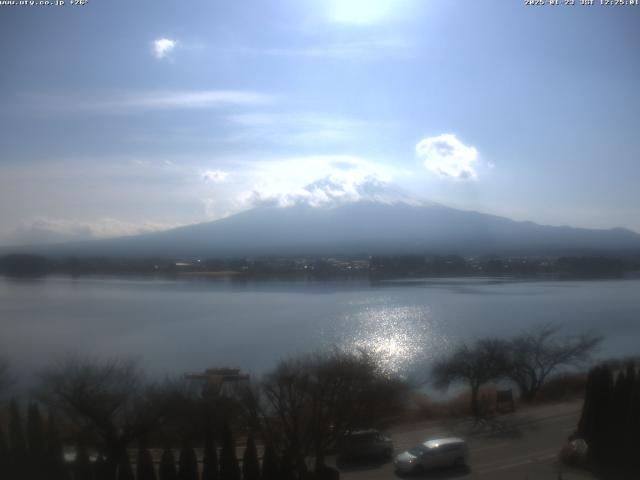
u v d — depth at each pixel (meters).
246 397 21.28
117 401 20.45
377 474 18.09
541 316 67.44
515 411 26.02
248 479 15.31
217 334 58.50
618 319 63.75
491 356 30.05
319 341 53.59
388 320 66.88
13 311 77.38
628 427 17.84
